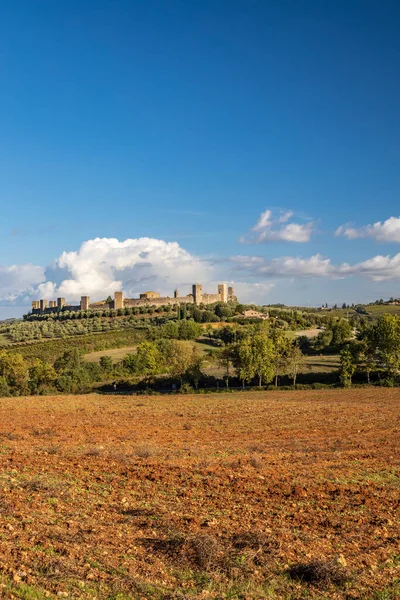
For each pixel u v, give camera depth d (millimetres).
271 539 13781
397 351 85938
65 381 97188
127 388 96062
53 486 18938
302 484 21031
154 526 15117
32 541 13141
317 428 40500
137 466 23969
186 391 85875
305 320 199375
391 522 16141
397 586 11547
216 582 11391
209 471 22984
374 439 34219
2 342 165250
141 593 10711
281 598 10969
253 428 41188
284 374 94188
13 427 41812
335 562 12039
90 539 13617
